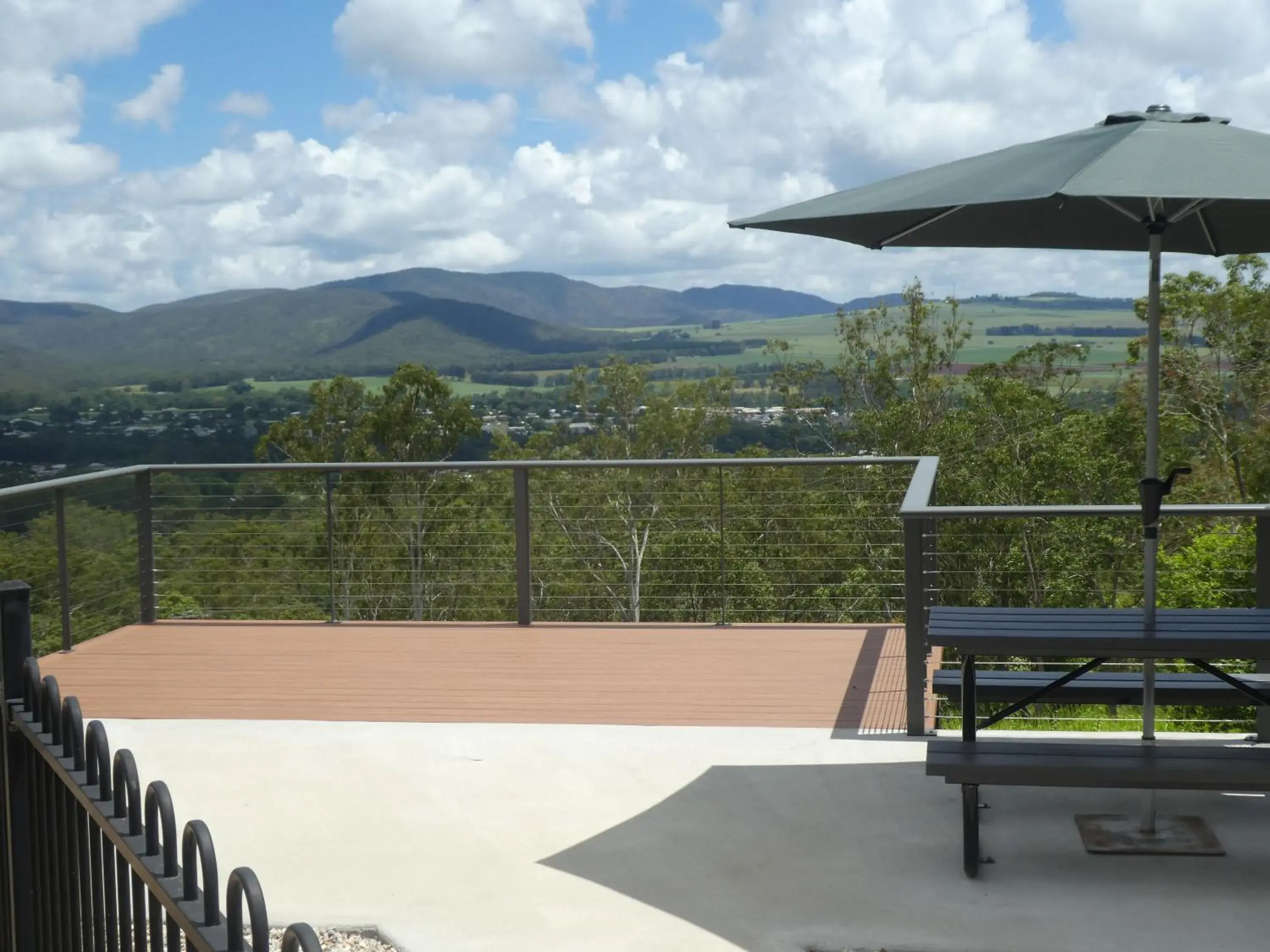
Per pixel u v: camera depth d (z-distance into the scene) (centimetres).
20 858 272
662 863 393
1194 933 342
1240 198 305
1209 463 3647
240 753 503
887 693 577
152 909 200
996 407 3934
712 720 540
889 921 351
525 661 654
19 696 270
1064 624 400
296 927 158
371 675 629
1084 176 327
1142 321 3738
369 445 4981
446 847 407
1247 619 402
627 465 698
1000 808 438
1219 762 367
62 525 696
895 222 468
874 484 1593
